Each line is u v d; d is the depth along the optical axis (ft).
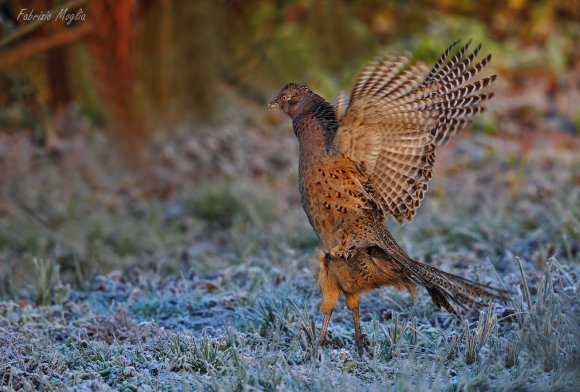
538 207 45.68
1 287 39.86
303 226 47.24
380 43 77.46
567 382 23.49
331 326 29.94
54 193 57.00
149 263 44.32
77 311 34.50
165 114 66.69
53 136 61.98
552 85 73.46
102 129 64.13
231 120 68.03
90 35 63.10
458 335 26.94
